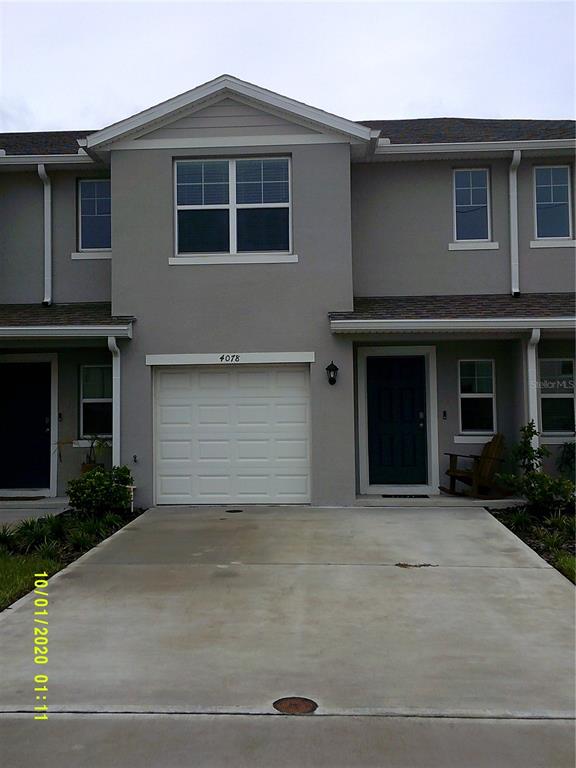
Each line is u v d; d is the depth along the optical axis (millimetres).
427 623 6109
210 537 9383
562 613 6375
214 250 11945
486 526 9977
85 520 10438
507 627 6016
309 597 6832
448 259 12859
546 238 12875
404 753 4012
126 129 11820
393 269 12883
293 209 11844
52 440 12922
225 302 11805
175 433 11953
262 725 4328
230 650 5504
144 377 11789
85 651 5496
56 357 13000
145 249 11883
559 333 11539
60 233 13156
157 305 11844
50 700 4656
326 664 5230
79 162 12734
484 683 4902
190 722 4367
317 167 11844
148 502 11672
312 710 4508
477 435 12633
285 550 8648
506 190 12820
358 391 12758
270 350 11734
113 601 6734
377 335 11664
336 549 8688
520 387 11945
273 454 11898
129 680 4957
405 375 12969
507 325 11133
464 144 12359
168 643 5656
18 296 13180
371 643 5648
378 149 12375
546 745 4102
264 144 11836
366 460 12695
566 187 12922
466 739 4164
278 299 11766
